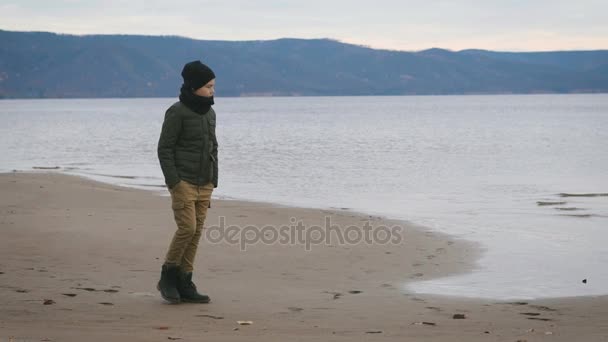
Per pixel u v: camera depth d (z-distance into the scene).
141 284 10.89
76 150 51.38
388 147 53.56
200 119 9.21
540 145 55.38
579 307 10.02
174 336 7.35
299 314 9.08
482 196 26.19
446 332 8.04
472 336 7.77
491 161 41.56
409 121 113.00
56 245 14.21
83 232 15.80
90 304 9.24
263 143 58.91
